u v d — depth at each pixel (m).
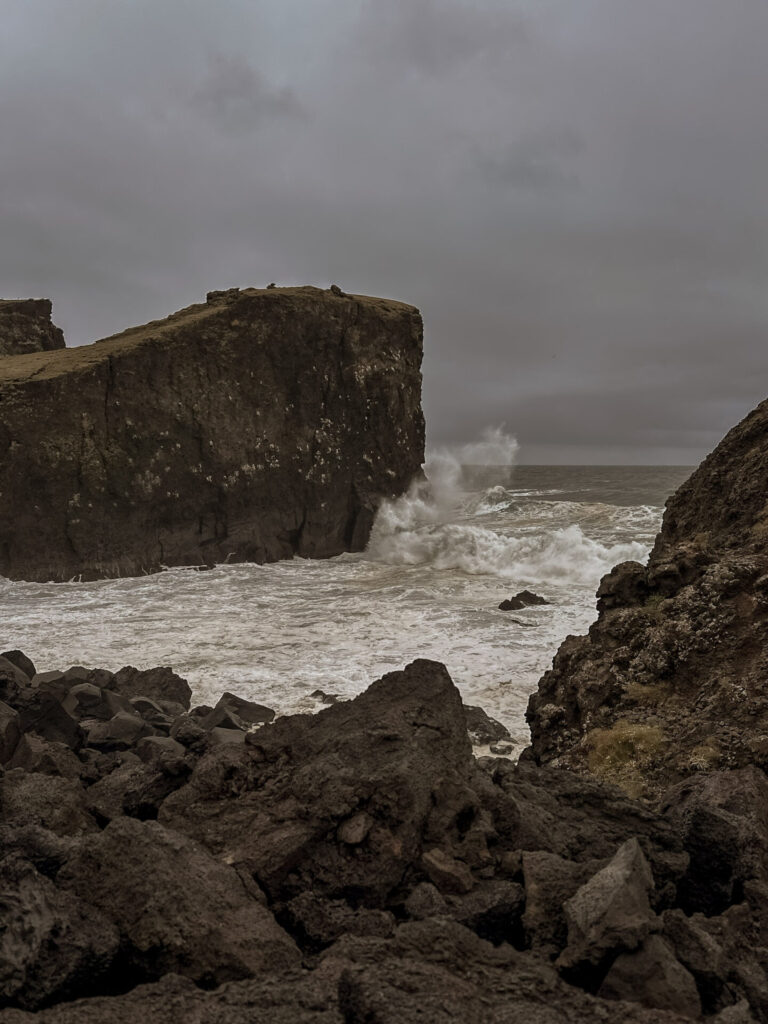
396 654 21.30
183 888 3.99
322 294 44.91
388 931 4.02
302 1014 3.14
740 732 7.13
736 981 3.83
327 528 44.28
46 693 12.55
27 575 35.50
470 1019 3.11
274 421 42.56
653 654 8.26
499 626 24.12
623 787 7.21
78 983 3.56
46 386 36.16
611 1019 3.20
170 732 13.77
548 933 4.04
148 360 39.06
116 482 37.62
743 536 9.26
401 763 4.90
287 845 4.56
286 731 5.64
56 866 4.38
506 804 5.07
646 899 3.93
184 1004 3.24
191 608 28.91
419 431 49.19
